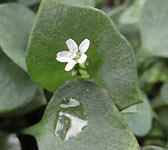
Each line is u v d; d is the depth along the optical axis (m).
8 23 0.10
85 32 0.08
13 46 0.10
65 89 0.09
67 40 0.08
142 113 0.11
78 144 0.08
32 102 0.10
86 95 0.08
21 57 0.10
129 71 0.08
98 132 0.08
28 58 0.08
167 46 0.12
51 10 0.08
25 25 0.11
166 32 0.12
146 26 0.12
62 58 0.08
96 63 0.09
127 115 0.10
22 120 0.12
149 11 0.12
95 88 0.08
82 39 0.08
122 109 0.08
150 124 0.10
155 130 0.12
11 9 0.11
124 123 0.08
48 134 0.09
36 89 0.10
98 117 0.08
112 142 0.08
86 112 0.08
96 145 0.08
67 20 0.08
